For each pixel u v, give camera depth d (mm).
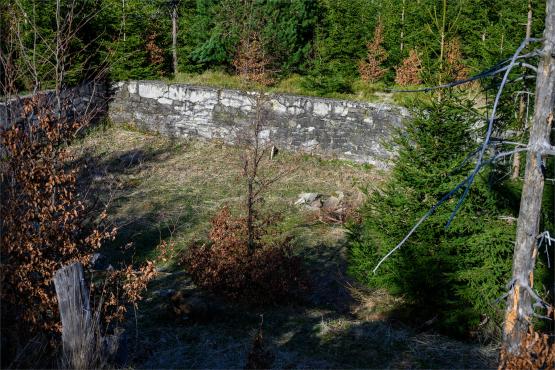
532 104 8461
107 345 6312
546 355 4867
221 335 7969
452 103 8438
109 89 18281
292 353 7441
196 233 12023
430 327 8484
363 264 9000
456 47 9875
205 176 15180
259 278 8883
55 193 6453
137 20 18188
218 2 18219
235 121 16828
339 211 12930
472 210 8258
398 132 8961
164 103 17688
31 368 5738
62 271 5699
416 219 8438
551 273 7973
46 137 6363
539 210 5531
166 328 8141
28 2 13445
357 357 7398
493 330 8086
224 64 19047
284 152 16500
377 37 17250
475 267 8281
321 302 9578
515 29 10609
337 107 15773
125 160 16016
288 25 17422
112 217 12500
